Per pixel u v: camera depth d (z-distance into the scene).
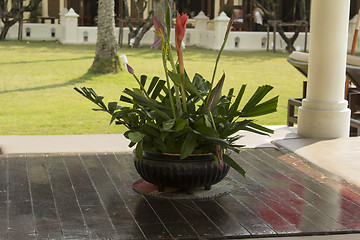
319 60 7.14
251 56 20.70
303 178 5.53
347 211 4.62
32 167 5.64
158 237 3.97
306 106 7.30
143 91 5.09
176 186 4.79
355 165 5.98
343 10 6.98
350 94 8.08
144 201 4.72
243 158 6.23
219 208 4.60
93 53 20.16
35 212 4.40
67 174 5.44
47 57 18.50
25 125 8.99
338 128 7.21
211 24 28.25
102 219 4.29
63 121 9.37
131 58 18.56
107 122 9.35
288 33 23.77
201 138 4.67
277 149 6.67
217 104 4.96
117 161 5.95
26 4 27.45
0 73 14.72
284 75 15.68
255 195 4.96
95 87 12.99
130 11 27.73
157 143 4.71
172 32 21.42
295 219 4.40
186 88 4.82
